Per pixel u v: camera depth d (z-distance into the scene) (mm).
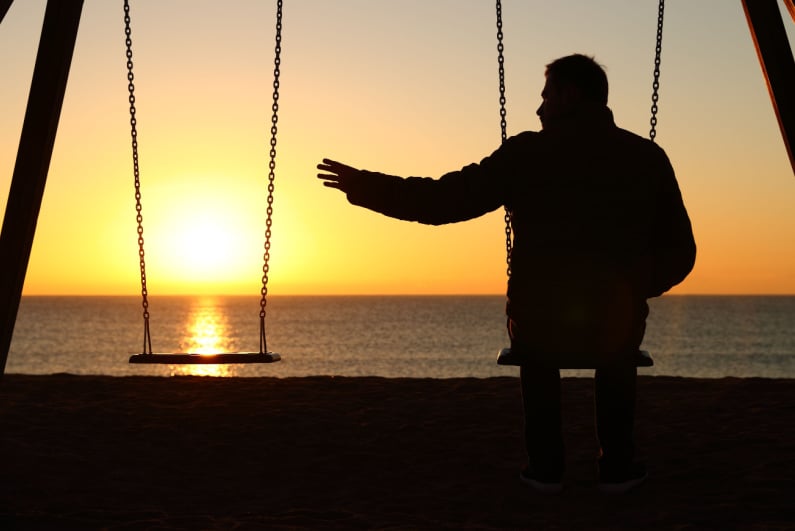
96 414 6348
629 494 4320
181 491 4512
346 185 3836
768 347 83562
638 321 3834
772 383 7523
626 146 3814
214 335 105062
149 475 4809
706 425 5895
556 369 4117
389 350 77250
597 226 3740
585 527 3766
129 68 5852
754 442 5340
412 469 4941
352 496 4422
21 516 3816
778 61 4699
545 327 3771
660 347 84062
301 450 5375
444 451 5328
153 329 118750
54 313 191500
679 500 4195
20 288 4523
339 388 7555
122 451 5309
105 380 8062
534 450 4219
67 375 8461
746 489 4328
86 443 5488
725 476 4609
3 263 4453
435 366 60156
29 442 5461
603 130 3820
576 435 5766
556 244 3752
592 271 3729
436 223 3861
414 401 6863
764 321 146375
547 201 3770
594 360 3781
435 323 133750
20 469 4824
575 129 3807
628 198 3764
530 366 4113
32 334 106938
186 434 5758
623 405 4137
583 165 3760
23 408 6516
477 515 4035
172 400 6953
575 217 3746
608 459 4250
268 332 110625
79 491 4461
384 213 3852
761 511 3953
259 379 8141
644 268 3816
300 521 3811
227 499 4375
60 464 4965
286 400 6953
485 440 5574
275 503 4297
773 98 4719
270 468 4980
